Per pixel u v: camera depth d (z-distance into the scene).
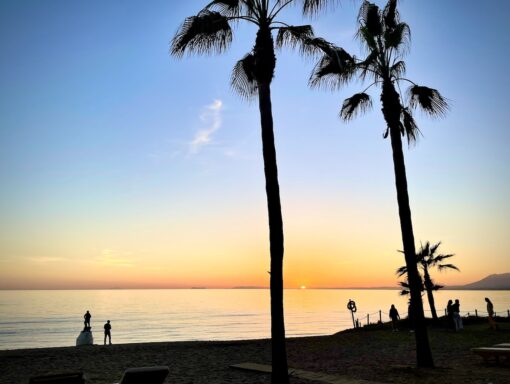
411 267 13.98
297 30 13.05
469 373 12.20
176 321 160.00
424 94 15.48
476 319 32.34
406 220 14.30
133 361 17.08
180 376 13.21
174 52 12.62
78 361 17.25
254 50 12.11
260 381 12.13
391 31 15.55
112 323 147.75
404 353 17.56
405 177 14.59
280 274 10.72
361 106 16.70
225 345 23.20
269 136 11.49
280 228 10.97
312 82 15.57
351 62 14.84
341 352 18.69
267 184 11.23
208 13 12.35
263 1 12.28
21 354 19.77
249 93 14.92
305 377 12.45
